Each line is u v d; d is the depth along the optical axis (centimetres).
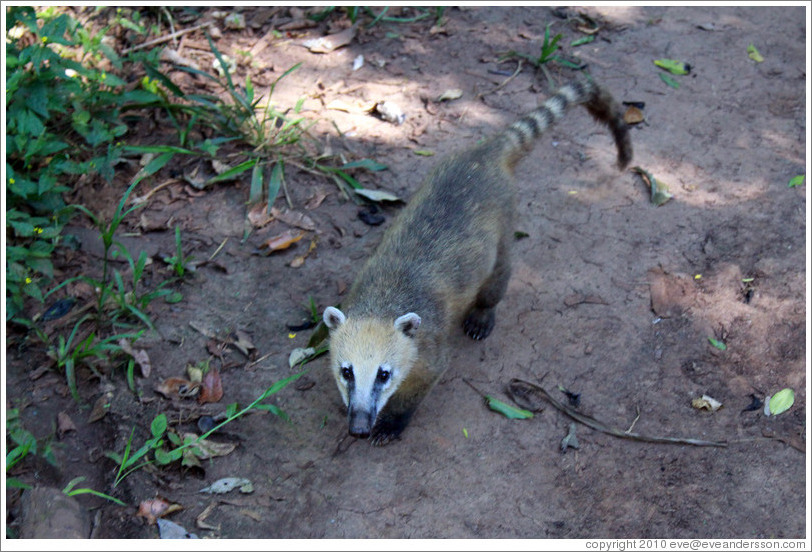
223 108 181
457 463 138
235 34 207
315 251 165
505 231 150
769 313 154
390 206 173
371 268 144
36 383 144
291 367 148
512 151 157
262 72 198
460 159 153
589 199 175
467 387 147
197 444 138
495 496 134
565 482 136
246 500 133
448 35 211
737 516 132
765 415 142
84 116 171
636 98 194
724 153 182
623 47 207
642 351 151
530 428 142
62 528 125
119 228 167
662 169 179
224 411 142
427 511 132
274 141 181
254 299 157
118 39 200
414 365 137
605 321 155
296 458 138
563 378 148
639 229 169
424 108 192
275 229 168
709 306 156
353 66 201
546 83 198
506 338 154
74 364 145
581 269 163
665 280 161
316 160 179
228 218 169
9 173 155
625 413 144
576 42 208
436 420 143
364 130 187
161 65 196
